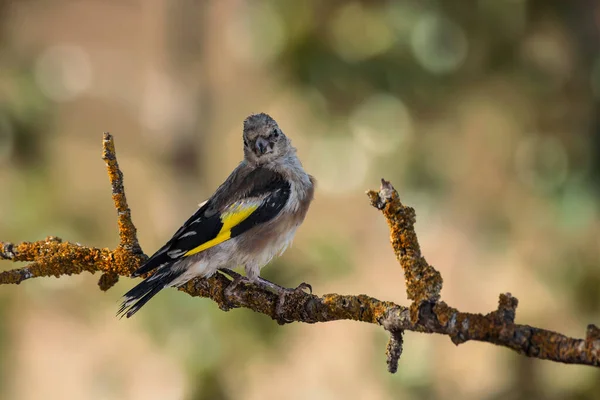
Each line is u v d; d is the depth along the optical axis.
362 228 18.95
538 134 13.40
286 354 13.09
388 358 6.03
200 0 16.66
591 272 12.83
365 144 13.57
